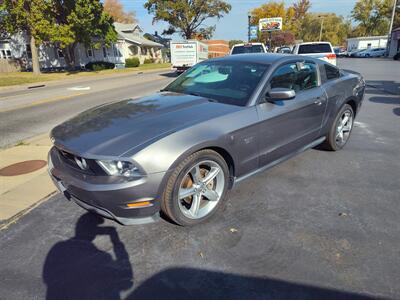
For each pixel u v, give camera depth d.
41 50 33.03
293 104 3.66
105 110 3.38
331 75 4.61
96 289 2.25
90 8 26.50
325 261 2.46
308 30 83.38
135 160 2.43
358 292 2.16
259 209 3.23
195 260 2.51
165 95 3.74
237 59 4.04
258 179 3.92
